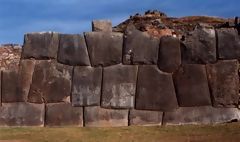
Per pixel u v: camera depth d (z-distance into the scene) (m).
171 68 11.34
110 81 11.41
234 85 11.19
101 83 11.43
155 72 11.36
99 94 11.38
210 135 9.62
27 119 11.41
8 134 10.27
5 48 12.02
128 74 11.40
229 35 11.32
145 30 13.39
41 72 11.54
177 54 11.37
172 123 11.16
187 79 11.27
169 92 11.28
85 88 11.43
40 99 11.47
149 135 9.90
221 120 11.09
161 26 13.86
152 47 11.44
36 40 11.67
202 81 11.26
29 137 9.93
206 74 11.27
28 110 11.45
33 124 11.40
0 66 11.71
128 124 11.26
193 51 11.31
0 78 11.57
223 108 11.18
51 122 11.38
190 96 11.23
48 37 11.65
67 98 11.45
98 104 11.37
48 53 11.59
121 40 11.55
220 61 11.29
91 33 11.59
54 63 11.57
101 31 11.71
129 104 11.32
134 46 11.46
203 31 11.37
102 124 11.28
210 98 11.22
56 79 11.51
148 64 11.41
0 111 11.45
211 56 11.30
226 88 11.20
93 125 11.29
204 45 11.32
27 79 11.54
